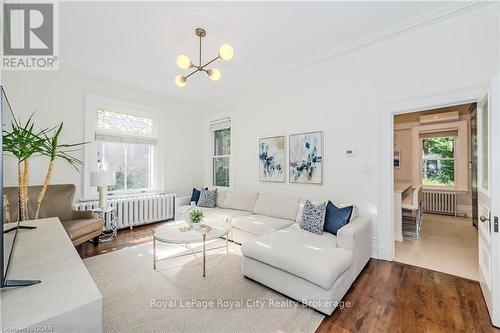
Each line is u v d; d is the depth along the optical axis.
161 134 4.83
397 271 2.51
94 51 3.04
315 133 3.47
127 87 4.31
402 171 6.09
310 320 1.72
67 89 3.61
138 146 4.60
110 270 2.52
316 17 2.36
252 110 4.44
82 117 3.76
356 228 2.32
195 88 4.42
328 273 1.71
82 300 0.77
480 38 2.25
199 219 2.68
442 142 5.71
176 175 5.11
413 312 1.81
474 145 3.99
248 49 3.00
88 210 3.34
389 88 2.80
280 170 3.94
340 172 3.21
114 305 1.90
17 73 3.19
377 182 2.88
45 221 1.95
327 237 2.49
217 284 2.23
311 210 2.81
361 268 2.45
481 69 2.25
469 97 2.30
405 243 3.42
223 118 5.10
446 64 2.44
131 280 2.30
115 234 3.72
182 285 2.21
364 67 2.99
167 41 2.81
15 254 1.18
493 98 1.67
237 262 2.74
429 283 2.24
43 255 1.17
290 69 3.57
